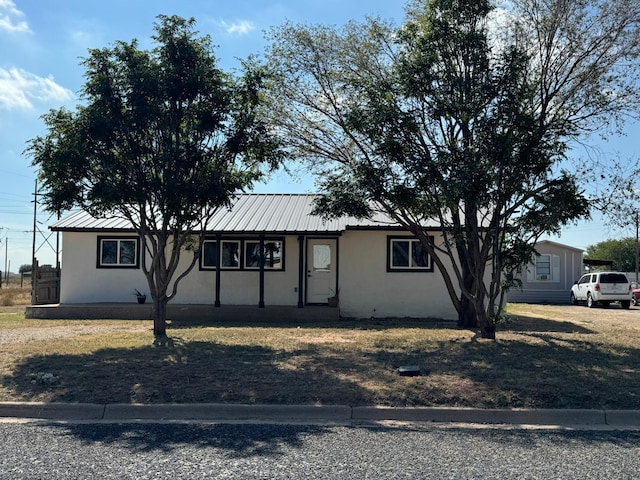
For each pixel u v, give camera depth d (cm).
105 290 1844
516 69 1057
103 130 1062
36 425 680
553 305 2912
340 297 1803
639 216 1102
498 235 1175
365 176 1104
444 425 686
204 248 1842
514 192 1084
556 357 1002
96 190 1084
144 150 1134
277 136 1362
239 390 777
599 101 1230
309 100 1476
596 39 1235
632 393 768
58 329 1430
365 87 1138
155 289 1266
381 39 1395
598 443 614
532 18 1233
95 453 570
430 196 1097
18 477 501
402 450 583
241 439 620
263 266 1742
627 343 1195
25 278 6862
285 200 2098
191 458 554
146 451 577
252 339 1227
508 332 1423
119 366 910
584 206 1055
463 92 1082
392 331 1401
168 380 823
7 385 801
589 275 2838
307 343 1165
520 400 740
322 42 1420
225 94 1143
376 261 1805
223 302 1828
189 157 1130
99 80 1083
